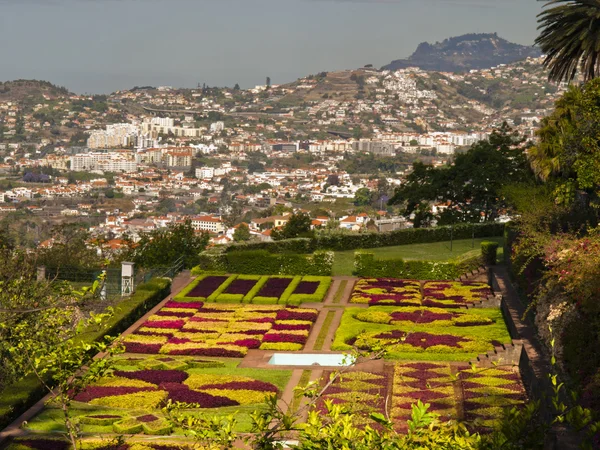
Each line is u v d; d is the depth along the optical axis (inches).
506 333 1486.2
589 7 1811.0
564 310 1054.4
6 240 2049.7
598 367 878.4
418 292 1860.2
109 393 1143.6
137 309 1630.2
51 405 1043.9
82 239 2337.6
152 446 922.7
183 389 1182.9
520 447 405.1
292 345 1445.6
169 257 2139.5
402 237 2389.3
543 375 1056.8
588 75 1881.2
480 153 2746.1
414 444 438.0
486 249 1996.8
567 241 1208.2
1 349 1038.4
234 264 2044.8
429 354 1366.9
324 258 2027.6
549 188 1823.3
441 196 2849.4
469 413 1045.8
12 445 925.2
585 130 1550.2
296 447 458.9
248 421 1035.3
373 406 1093.8
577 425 384.5
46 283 1147.9
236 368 1320.1
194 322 1600.6
